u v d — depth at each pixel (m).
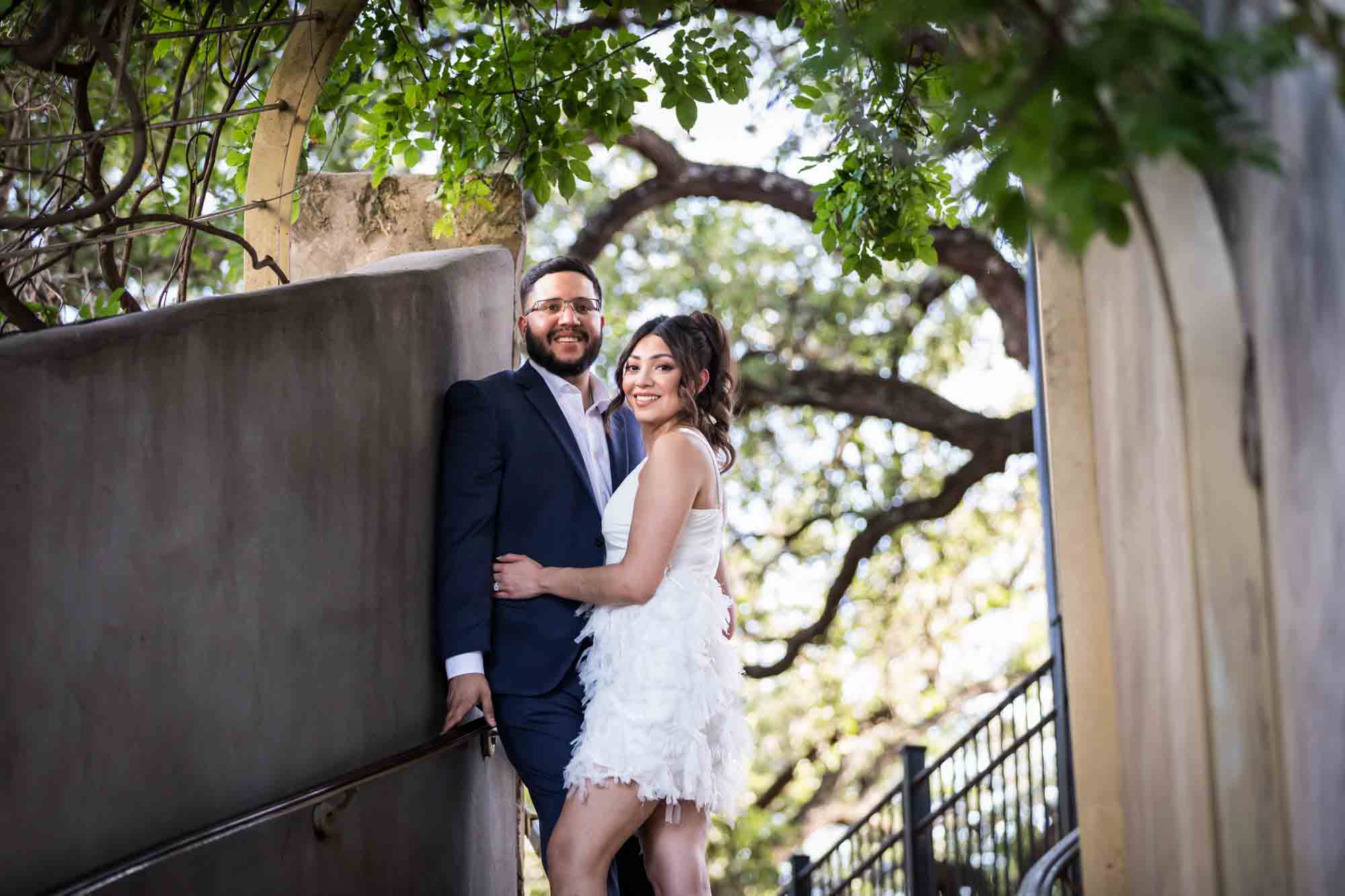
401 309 3.74
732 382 4.00
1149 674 2.48
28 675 2.14
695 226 14.38
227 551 2.77
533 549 3.89
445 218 5.04
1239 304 2.12
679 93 4.83
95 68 4.84
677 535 3.69
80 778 2.27
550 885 3.60
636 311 14.18
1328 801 1.91
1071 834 3.65
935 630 14.89
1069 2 1.86
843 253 5.03
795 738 15.20
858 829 9.07
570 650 3.79
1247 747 2.09
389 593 3.60
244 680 2.83
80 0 3.06
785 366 13.98
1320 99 1.84
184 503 2.62
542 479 3.94
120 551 2.40
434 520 3.94
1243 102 2.09
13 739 2.10
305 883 3.10
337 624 3.28
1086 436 2.80
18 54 3.06
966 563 14.82
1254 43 1.79
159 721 2.51
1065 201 1.82
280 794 2.96
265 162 4.55
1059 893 6.35
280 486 3.01
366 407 3.49
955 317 14.46
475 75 4.96
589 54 4.86
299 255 5.16
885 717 14.97
